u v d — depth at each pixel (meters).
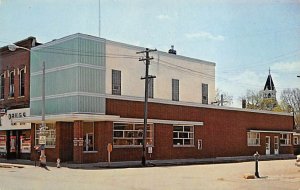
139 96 42.84
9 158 43.84
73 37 36.81
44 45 39.84
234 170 30.25
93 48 37.59
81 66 36.50
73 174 26.31
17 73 43.44
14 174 26.34
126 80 42.69
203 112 46.22
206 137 46.31
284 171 29.36
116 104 37.97
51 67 38.84
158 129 41.06
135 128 39.16
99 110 36.94
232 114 50.06
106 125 36.44
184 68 50.31
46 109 38.94
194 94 51.41
